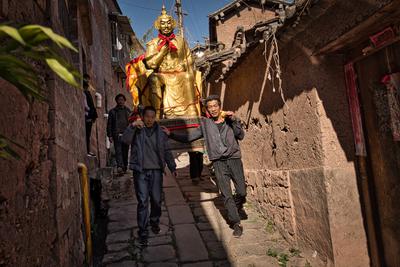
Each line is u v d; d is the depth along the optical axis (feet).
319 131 11.19
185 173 25.94
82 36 20.81
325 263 11.09
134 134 13.83
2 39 5.06
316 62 11.38
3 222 4.79
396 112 9.05
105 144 32.71
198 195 19.70
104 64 44.29
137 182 13.57
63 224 8.62
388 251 9.94
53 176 8.01
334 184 10.93
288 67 13.29
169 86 21.66
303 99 12.19
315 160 11.57
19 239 5.46
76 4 17.17
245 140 19.39
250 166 18.65
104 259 12.39
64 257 8.58
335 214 10.78
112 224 15.23
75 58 16.92
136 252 12.78
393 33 8.77
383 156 9.86
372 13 8.29
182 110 21.38
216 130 14.56
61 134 9.06
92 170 16.78
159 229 14.38
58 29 10.23
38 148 7.00
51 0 9.15
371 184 10.63
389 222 9.82
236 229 14.28
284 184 13.79
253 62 17.04
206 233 14.76
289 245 13.46
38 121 7.13
